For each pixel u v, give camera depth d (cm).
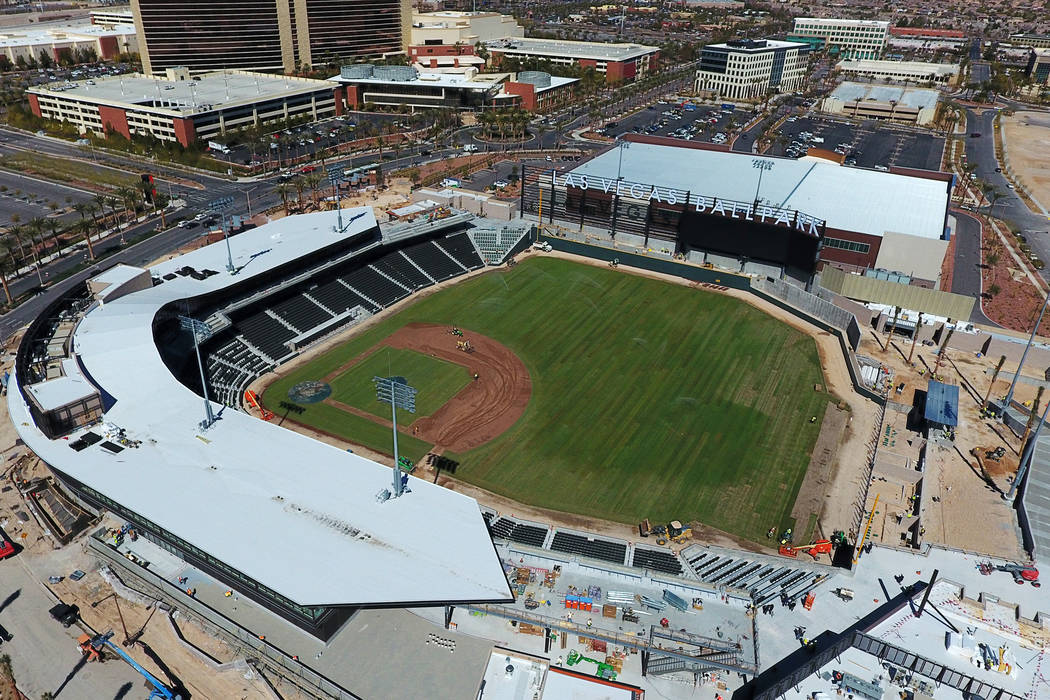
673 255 13938
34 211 14912
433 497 6262
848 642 5219
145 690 5216
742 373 10062
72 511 6881
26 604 5878
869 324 11519
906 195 14538
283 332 10412
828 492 7662
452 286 12600
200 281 9881
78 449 6619
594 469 7944
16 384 7538
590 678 5303
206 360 9425
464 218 13738
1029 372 10206
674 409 9138
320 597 5091
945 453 8238
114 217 14812
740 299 12456
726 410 9150
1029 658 5131
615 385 9650
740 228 12975
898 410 9162
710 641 5453
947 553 6347
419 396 9219
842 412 9144
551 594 5953
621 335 11062
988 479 7788
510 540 6731
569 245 14300
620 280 13100
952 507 7331
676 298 12431
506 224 14462
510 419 8800
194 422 7075
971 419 8962
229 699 5162
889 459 8156
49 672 5316
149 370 7788
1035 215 16938
